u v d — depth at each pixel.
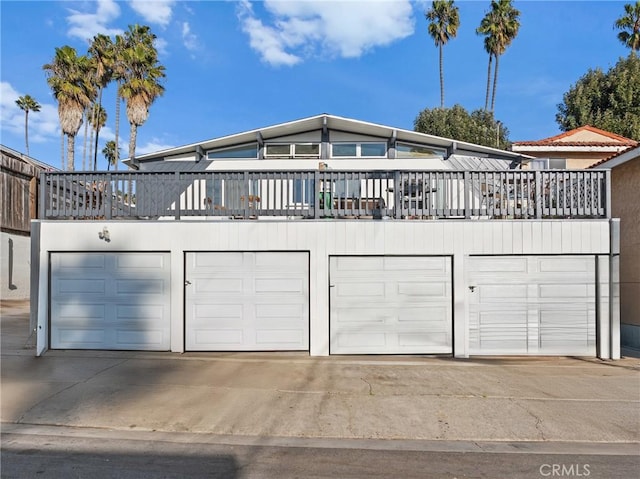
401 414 4.90
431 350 7.79
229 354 7.73
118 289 7.95
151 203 8.12
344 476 3.52
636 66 22.27
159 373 6.43
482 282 7.84
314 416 4.83
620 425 4.64
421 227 7.83
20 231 15.89
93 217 8.16
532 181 7.99
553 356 7.75
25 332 9.48
